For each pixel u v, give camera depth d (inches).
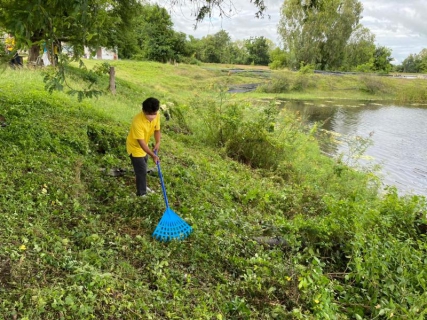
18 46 144.1
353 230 180.1
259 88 1493.6
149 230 169.2
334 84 1642.5
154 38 1803.6
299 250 179.3
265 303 136.9
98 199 189.5
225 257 157.6
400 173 490.9
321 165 416.8
